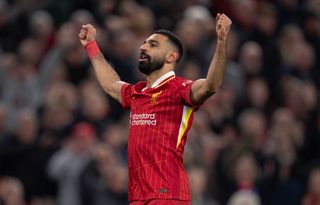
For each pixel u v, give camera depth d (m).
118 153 32.09
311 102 38.62
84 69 36.22
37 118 33.09
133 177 18.86
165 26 38.81
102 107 33.28
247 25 41.06
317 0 44.34
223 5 41.22
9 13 39.31
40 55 36.59
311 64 41.53
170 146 18.70
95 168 31.27
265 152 33.66
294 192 33.09
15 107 34.75
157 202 18.50
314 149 36.56
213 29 39.56
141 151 18.77
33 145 31.83
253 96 37.38
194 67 36.19
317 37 43.09
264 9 41.34
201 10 39.12
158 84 19.06
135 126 19.02
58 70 35.94
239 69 38.12
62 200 31.17
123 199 31.27
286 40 40.72
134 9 37.78
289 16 42.88
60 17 39.53
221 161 32.81
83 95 34.00
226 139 34.25
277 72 39.50
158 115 18.84
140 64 19.14
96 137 32.69
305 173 33.78
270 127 36.19
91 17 38.50
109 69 20.47
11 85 35.09
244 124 34.06
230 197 32.06
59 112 32.81
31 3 39.62
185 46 37.41
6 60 36.03
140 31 37.28
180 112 18.80
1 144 31.64
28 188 31.42
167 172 18.61
